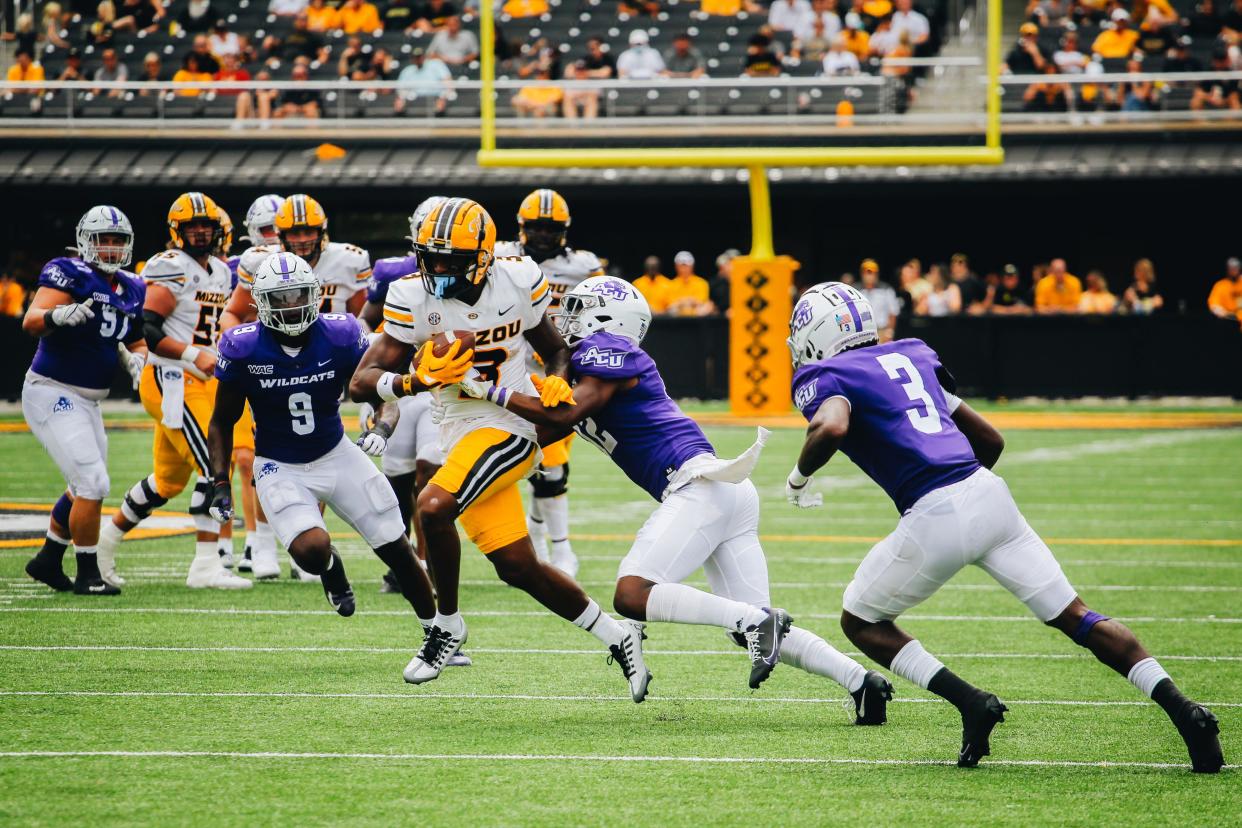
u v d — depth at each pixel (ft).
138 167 254.47
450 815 49.88
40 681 69.26
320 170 252.42
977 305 234.99
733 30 238.27
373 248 270.26
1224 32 255.91
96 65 267.80
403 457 93.86
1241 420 212.64
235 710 64.34
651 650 79.61
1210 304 238.27
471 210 63.93
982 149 211.00
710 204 272.10
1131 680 56.65
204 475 92.38
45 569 92.99
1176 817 50.42
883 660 58.49
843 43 222.07
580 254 100.83
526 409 63.26
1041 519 130.11
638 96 223.30
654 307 236.02
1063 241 272.10
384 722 62.85
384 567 105.81
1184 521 129.08
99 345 90.43
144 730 60.59
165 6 273.75
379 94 255.91
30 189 254.47
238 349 69.72
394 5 266.77
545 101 225.15
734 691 70.13
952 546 56.29
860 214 273.75
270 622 84.74
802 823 49.57
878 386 58.08
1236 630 84.28
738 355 217.56
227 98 258.37
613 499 145.07
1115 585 98.89
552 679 71.87
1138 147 246.06
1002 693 69.72
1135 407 229.25
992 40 207.51
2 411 221.46
